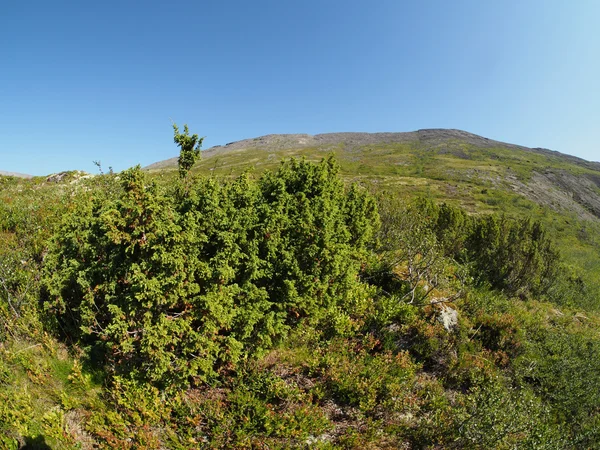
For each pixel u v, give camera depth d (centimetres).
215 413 500
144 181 484
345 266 702
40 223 920
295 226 636
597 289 1781
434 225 1570
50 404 473
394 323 795
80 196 1012
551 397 769
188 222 481
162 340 471
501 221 1614
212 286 504
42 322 572
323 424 531
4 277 621
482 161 8838
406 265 1067
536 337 957
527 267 1388
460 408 614
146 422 474
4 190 1609
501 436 546
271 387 546
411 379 678
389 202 1342
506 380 771
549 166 8300
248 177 674
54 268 588
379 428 567
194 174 608
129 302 479
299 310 660
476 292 1130
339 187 902
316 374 626
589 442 675
